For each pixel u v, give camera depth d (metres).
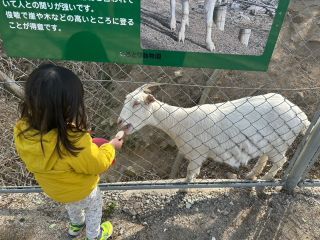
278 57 1.92
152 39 0.87
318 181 1.27
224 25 0.84
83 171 0.81
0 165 1.53
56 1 0.81
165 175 1.74
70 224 1.17
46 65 0.73
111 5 0.82
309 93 1.75
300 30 2.01
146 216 1.23
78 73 1.90
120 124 1.25
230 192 1.29
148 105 1.23
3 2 0.82
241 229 1.20
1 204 1.24
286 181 1.28
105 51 0.90
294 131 1.26
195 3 0.81
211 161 1.60
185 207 1.25
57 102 0.70
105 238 1.14
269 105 1.24
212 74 1.76
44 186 0.87
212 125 1.24
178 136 1.29
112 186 1.26
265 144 1.28
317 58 1.92
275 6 0.81
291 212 1.24
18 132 0.77
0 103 1.71
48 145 0.75
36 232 1.18
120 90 1.93
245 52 0.89
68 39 0.88
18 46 0.90
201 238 1.17
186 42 0.87
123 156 1.85
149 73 1.94
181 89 1.85
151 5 0.81
